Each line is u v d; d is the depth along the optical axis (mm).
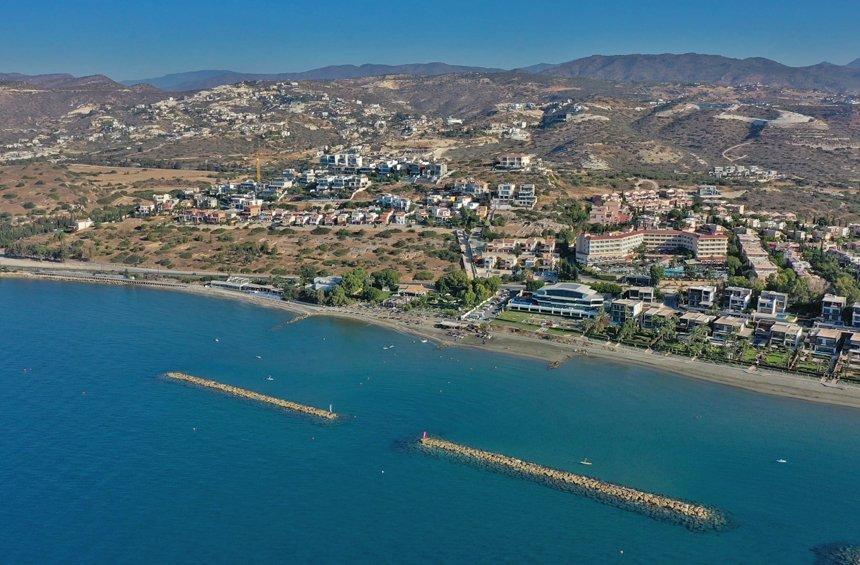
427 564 156250
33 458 197250
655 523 168250
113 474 189750
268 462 194750
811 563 155500
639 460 194750
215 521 170625
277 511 174250
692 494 179000
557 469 189500
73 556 159375
